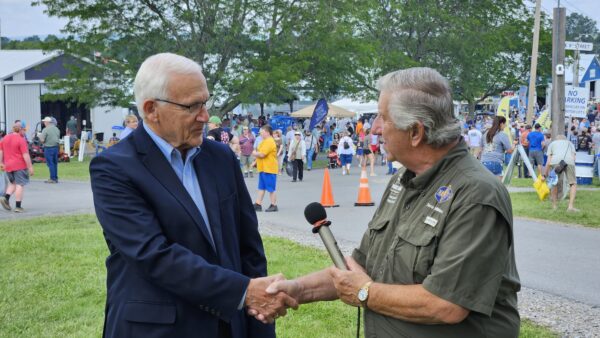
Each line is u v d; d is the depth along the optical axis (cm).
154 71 292
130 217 281
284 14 3247
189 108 292
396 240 270
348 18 3509
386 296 262
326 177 1527
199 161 310
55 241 998
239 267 313
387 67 4078
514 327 263
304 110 4288
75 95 3294
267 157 1429
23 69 3884
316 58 3322
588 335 574
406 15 4291
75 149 3641
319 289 299
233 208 319
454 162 264
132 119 1458
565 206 1477
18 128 1475
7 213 1435
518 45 4738
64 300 680
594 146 2548
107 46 3219
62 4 3206
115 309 288
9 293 700
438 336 258
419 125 262
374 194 1798
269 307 289
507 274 258
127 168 288
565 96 1681
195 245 290
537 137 2300
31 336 571
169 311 282
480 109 7144
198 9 3172
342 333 575
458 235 250
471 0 4675
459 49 4400
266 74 3047
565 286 764
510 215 255
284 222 1262
